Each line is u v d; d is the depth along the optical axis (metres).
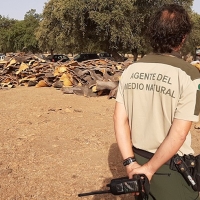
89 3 30.41
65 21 31.86
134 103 2.24
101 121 7.81
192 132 6.70
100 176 4.88
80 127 7.32
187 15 2.25
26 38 55.28
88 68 12.42
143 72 2.21
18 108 9.64
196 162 2.21
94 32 32.59
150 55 2.26
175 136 2.07
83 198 4.26
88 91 11.23
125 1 30.06
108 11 30.28
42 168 5.19
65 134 6.84
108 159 5.48
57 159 5.52
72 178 4.83
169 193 2.19
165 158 2.07
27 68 15.16
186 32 2.23
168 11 2.23
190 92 2.07
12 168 5.20
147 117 2.21
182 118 2.07
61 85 13.23
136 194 2.17
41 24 36.81
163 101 2.13
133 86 2.23
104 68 12.03
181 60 2.18
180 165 2.17
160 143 2.18
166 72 2.13
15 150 5.96
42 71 14.55
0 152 5.88
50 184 4.67
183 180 2.20
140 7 31.61
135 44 31.78
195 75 2.12
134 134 2.29
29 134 6.89
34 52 57.84
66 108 9.26
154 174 2.19
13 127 7.46
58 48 43.00
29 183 4.72
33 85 14.53
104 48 35.72
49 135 6.79
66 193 4.42
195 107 2.07
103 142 6.28
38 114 8.67
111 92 10.80
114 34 30.25
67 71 13.08
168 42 2.21
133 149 2.31
